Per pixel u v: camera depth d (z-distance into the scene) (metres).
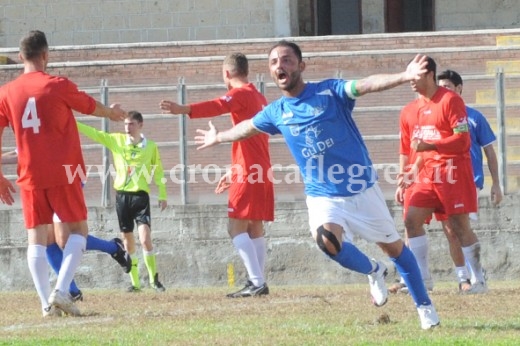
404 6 63.44
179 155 41.38
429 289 28.70
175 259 40.62
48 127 24.09
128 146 36.81
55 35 60.50
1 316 25.38
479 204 39.78
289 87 19.83
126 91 41.69
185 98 41.56
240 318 23.16
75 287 29.09
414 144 26.25
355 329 20.44
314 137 19.83
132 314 24.78
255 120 20.80
